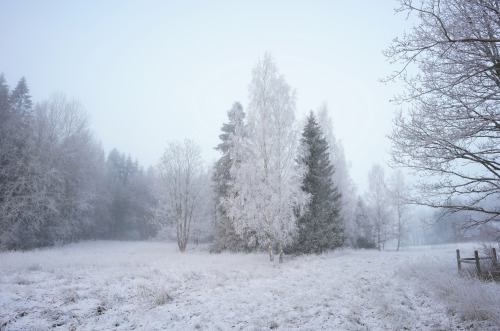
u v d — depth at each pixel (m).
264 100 17.50
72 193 32.38
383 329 5.99
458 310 6.42
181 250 26.73
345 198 28.64
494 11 3.94
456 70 4.73
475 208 5.96
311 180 20.66
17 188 25.53
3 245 23.23
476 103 4.98
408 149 5.90
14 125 26.08
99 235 54.28
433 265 11.67
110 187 56.56
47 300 7.57
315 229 19.97
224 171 26.19
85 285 9.35
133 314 7.30
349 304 7.74
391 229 34.44
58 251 22.36
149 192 54.84
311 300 8.16
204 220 33.09
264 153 16.89
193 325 6.42
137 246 32.38
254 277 11.96
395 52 4.75
